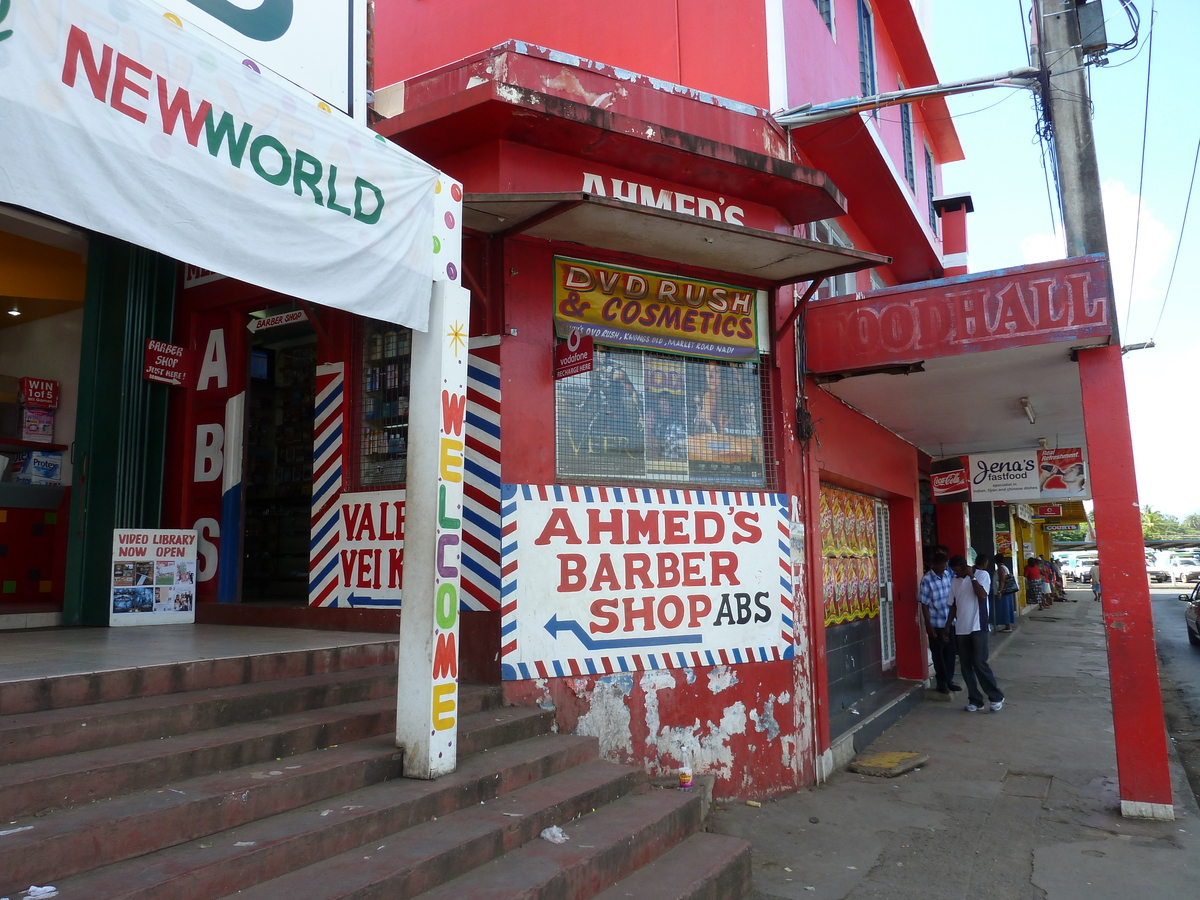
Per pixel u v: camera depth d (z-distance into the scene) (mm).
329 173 3814
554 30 8812
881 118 11039
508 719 5223
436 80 6762
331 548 6441
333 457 6539
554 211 5559
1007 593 19562
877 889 4949
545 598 5938
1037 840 5734
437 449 4254
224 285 7254
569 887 3727
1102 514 6398
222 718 4035
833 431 8562
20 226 6926
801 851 5562
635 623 6270
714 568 6680
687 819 4875
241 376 7266
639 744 6168
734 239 6203
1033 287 6660
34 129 2732
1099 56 6867
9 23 2691
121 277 7152
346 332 6590
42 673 3801
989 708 10375
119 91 2994
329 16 5184
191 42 3262
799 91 8242
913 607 11961
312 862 3334
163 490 7227
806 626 7320
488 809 4164
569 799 4434
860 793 6887
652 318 6711
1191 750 8555
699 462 6875
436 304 4375
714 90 8078
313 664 4938
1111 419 6461
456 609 4344
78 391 7285
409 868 3334
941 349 7027
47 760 3305
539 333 6203
